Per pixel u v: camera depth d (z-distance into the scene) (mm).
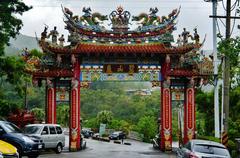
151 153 39875
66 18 42281
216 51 38094
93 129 102438
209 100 53375
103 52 41594
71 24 42312
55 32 41812
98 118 111812
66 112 105125
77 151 41156
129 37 42531
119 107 168000
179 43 42500
